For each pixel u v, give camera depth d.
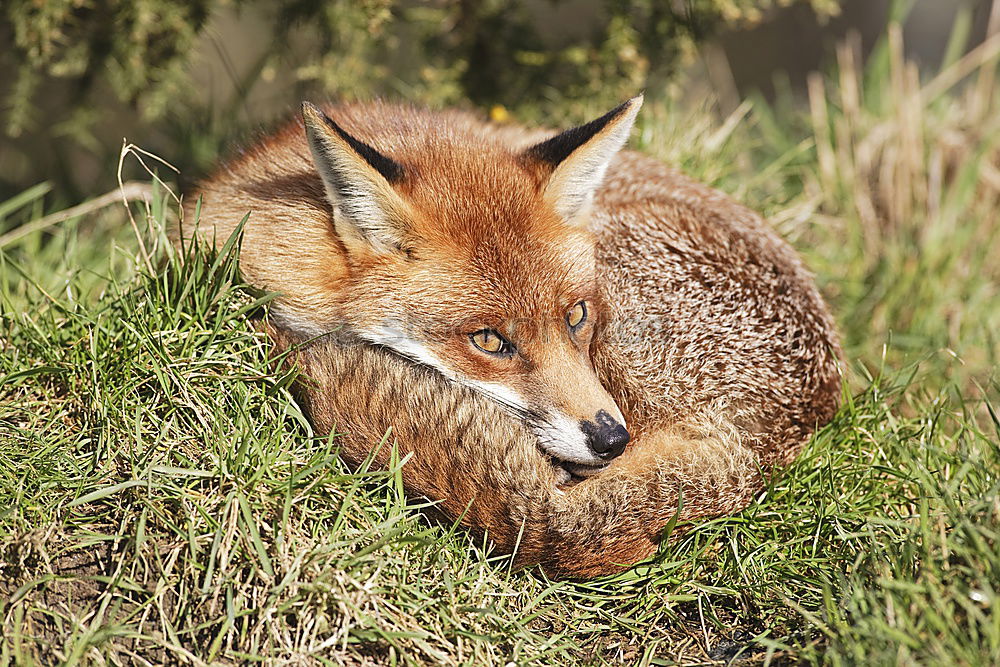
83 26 8.75
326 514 5.10
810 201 9.16
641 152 8.42
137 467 5.03
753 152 10.93
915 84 10.40
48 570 4.73
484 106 9.90
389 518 5.08
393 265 5.83
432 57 9.97
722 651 5.08
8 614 4.57
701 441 5.84
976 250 9.45
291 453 5.29
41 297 6.47
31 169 12.60
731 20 9.42
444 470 5.21
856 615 4.57
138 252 6.93
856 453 6.11
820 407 6.47
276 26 9.28
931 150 10.05
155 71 8.84
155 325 5.64
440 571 5.08
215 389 5.51
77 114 9.65
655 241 6.69
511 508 5.18
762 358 6.41
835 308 8.84
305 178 6.31
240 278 5.98
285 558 4.79
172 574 4.79
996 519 4.88
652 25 9.30
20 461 5.09
